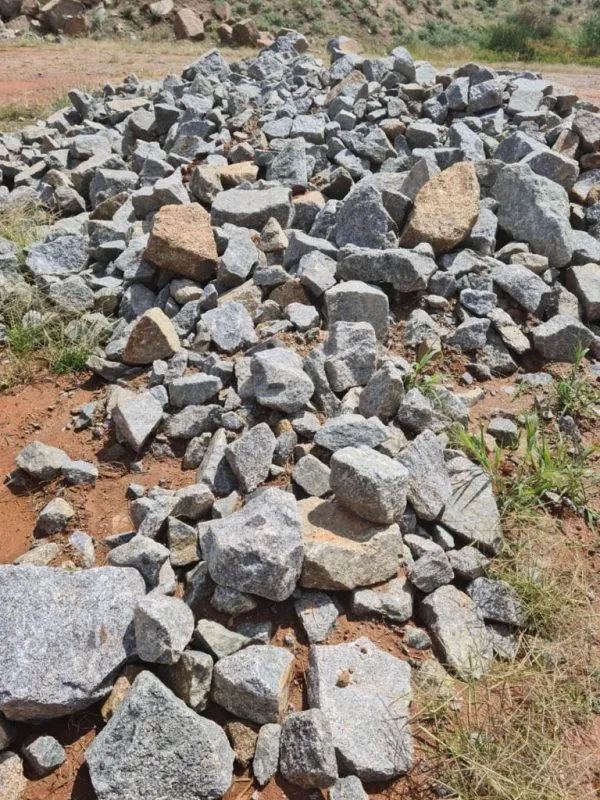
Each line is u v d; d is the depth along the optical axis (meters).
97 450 2.33
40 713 1.50
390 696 1.58
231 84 5.03
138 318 2.80
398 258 2.63
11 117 6.25
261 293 2.82
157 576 1.77
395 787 1.48
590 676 1.70
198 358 2.55
